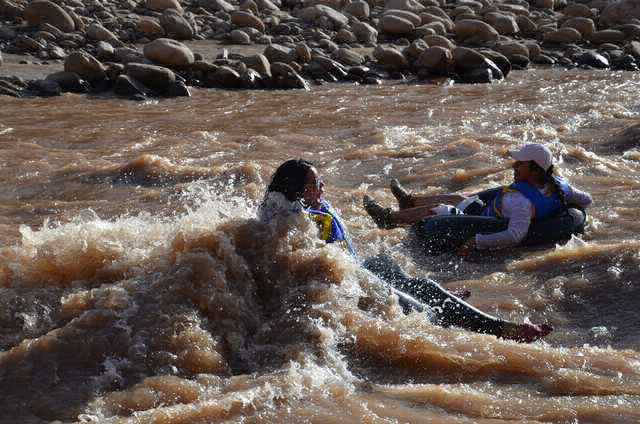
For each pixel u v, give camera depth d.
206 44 19.17
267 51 17.97
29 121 13.23
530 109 13.88
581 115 13.05
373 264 5.90
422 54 17.95
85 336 5.02
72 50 17.58
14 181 9.74
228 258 5.48
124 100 15.23
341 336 5.13
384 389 4.63
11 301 5.63
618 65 19.20
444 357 4.93
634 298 6.04
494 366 4.88
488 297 6.25
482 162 10.00
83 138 12.20
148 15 20.52
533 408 4.43
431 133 12.13
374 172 10.06
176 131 12.70
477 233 7.12
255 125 13.09
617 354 5.02
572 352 5.03
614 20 22.75
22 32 18.19
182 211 8.43
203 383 4.66
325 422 4.26
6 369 4.82
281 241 5.65
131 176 9.67
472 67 17.72
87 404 4.51
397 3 22.83
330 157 10.83
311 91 16.42
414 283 5.71
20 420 4.43
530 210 7.15
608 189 8.70
